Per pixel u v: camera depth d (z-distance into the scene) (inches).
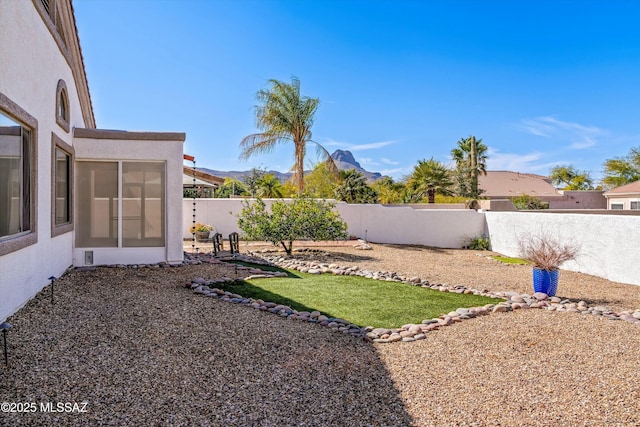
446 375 175.6
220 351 190.9
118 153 404.2
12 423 122.5
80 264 399.2
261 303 279.6
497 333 232.5
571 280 417.1
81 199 402.3
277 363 181.6
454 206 1066.7
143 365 169.9
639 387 164.6
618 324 252.1
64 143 348.8
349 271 420.5
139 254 414.9
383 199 1304.1
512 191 1835.6
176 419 131.0
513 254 585.9
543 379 172.2
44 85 287.6
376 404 148.6
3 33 209.2
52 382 149.7
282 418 135.9
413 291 343.6
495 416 141.6
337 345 209.3
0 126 216.5
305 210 547.2
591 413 143.9
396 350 205.3
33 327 206.2
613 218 417.4
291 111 824.3
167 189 418.9
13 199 235.8
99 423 125.9
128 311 244.1
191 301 277.0
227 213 716.0
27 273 250.8
